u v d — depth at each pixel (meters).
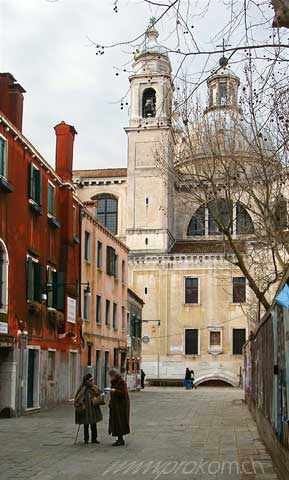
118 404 16.75
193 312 64.88
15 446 16.42
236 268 62.91
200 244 68.38
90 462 13.91
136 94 67.25
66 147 33.19
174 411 29.28
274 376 13.16
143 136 67.00
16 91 28.22
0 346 23.62
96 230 40.12
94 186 69.50
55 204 31.73
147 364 64.69
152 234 66.19
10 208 25.28
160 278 65.75
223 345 63.91
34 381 27.88
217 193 25.84
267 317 14.96
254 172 26.05
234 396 43.78
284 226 22.97
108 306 44.19
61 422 22.80
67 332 32.12
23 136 26.23
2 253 24.70
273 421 13.52
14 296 25.45
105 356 42.97
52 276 30.95
